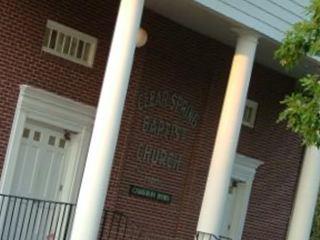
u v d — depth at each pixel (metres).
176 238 21.47
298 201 23.19
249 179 23.91
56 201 17.83
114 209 19.86
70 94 18.67
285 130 25.03
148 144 20.66
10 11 17.45
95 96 19.16
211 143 22.12
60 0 18.33
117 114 16.08
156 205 21.00
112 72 16.12
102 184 15.91
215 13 18.30
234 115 19.02
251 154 23.95
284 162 25.17
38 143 18.41
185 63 21.30
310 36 12.23
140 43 19.64
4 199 17.50
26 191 18.25
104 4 19.20
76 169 18.92
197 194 21.84
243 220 23.86
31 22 17.83
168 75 20.92
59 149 18.83
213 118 22.14
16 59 17.59
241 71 19.11
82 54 18.95
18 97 17.66
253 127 23.94
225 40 21.53
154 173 20.89
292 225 23.17
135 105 20.19
